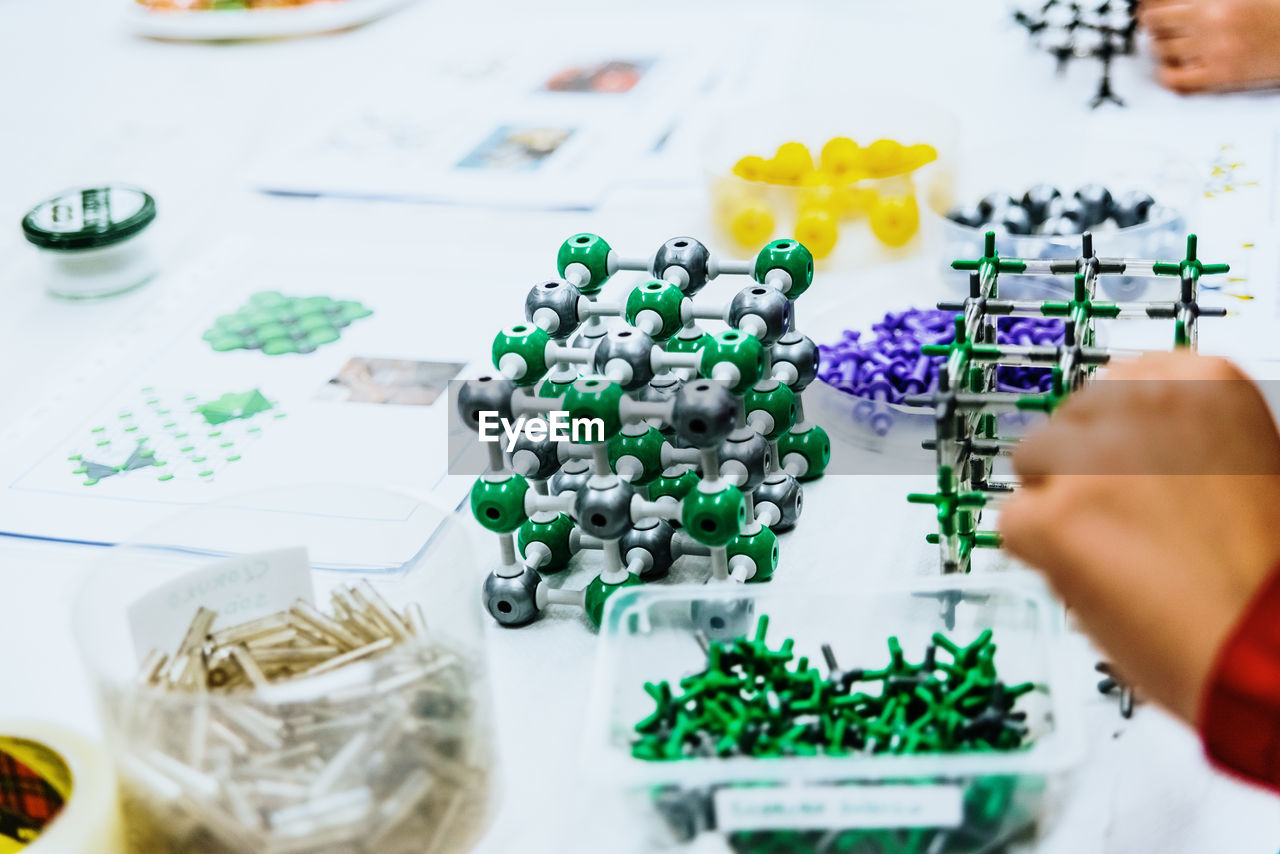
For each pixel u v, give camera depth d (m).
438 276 1.04
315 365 0.96
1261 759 0.62
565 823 0.70
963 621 0.72
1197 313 0.74
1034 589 0.70
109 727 0.67
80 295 1.04
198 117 1.29
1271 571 0.64
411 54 1.41
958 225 0.98
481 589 0.79
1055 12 1.28
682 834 0.67
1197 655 0.63
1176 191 1.02
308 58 1.43
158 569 0.73
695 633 0.72
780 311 0.79
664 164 1.13
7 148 1.25
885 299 0.97
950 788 0.66
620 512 0.76
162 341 0.99
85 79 1.41
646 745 0.68
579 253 0.82
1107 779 0.70
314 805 0.66
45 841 0.66
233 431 0.91
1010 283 0.95
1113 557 0.64
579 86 1.28
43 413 0.93
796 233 1.02
